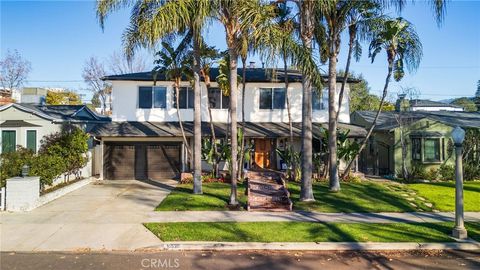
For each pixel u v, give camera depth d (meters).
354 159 20.38
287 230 10.52
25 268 7.91
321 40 17.06
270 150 22.45
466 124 23.00
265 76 22.52
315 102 22.89
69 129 22.17
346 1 16.11
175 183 20.05
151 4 14.18
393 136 23.11
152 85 22.78
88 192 17.00
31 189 13.16
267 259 8.55
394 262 8.42
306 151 14.53
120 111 22.73
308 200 14.41
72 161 18.47
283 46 12.37
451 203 14.31
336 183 16.59
